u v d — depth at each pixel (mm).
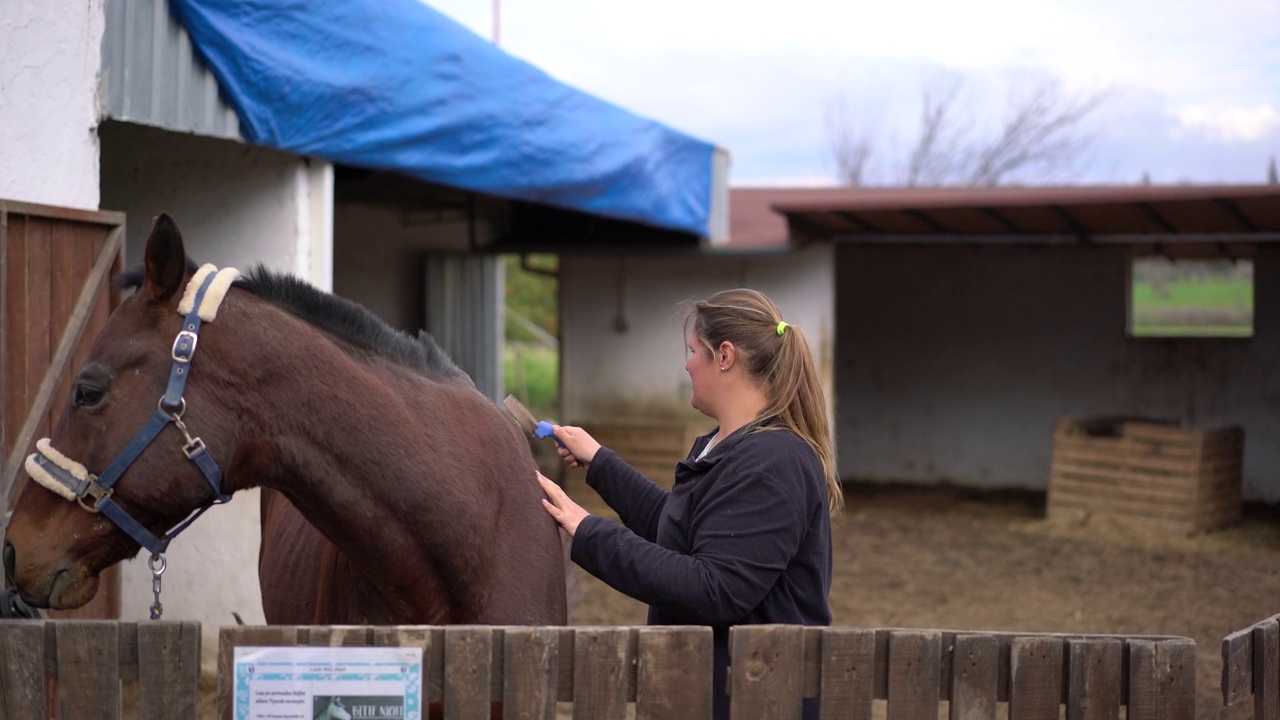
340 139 4477
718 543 1959
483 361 10211
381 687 1682
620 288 10586
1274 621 2070
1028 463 11164
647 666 1753
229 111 3979
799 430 2096
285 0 4125
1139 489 8750
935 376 11492
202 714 3988
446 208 9594
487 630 1717
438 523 2039
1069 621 6039
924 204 7957
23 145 3244
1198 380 10477
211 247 4523
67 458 1934
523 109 5898
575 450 2549
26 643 1707
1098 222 8820
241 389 1968
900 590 6754
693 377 2188
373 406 2035
